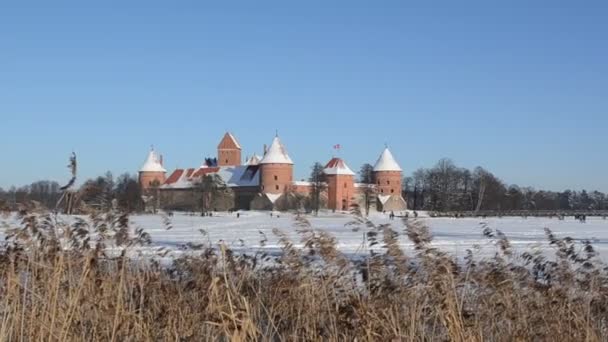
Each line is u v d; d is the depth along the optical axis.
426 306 9.16
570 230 59.47
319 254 10.35
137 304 9.90
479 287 10.45
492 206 144.50
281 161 156.75
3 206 9.53
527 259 13.14
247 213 124.88
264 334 8.60
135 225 13.19
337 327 8.86
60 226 9.55
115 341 8.73
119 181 113.69
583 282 11.48
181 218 91.69
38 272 9.35
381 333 8.29
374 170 161.38
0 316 9.02
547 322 10.16
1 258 9.19
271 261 12.78
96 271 9.48
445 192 148.62
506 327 9.98
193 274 11.27
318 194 135.50
